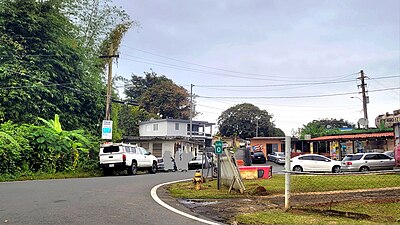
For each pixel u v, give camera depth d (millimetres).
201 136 58031
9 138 19359
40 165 21250
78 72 28609
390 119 43094
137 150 25141
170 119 55406
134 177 19844
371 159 24531
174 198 11016
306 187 13391
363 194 11789
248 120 72500
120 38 30062
